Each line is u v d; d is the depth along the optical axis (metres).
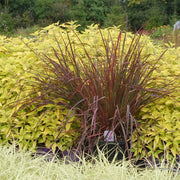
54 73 2.70
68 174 2.21
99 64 2.76
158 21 15.59
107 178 2.14
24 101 2.61
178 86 2.57
